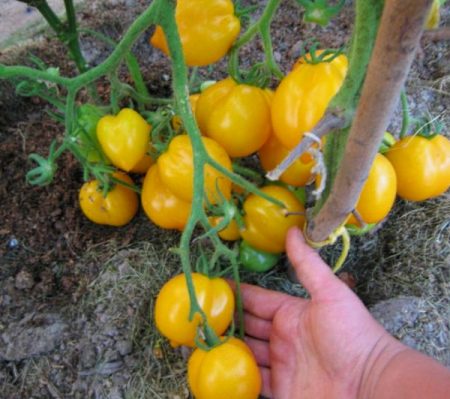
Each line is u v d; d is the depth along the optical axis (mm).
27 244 431
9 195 447
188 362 354
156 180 359
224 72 495
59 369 384
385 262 412
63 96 481
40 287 413
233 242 406
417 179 335
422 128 342
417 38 159
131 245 422
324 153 260
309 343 333
